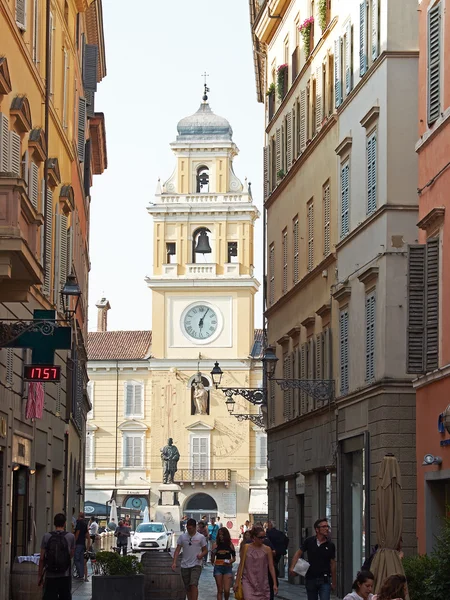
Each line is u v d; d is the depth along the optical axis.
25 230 28.14
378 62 42.44
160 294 138.00
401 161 41.47
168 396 137.12
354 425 45.53
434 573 25.12
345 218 47.78
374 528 41.84
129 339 142.25
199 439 136.50
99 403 139.38
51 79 46.47
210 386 136.88
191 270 137.88
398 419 40.94
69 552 29.30
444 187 33.44
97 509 113.19
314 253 54.59
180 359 136.88
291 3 61.41
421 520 35.84
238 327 137.25
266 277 68.44
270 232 67.00
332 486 49.31
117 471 138.00
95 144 87.88
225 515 135.25
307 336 55.75
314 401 53.59
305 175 56.91
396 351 41.16
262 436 136.12
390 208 41.28
